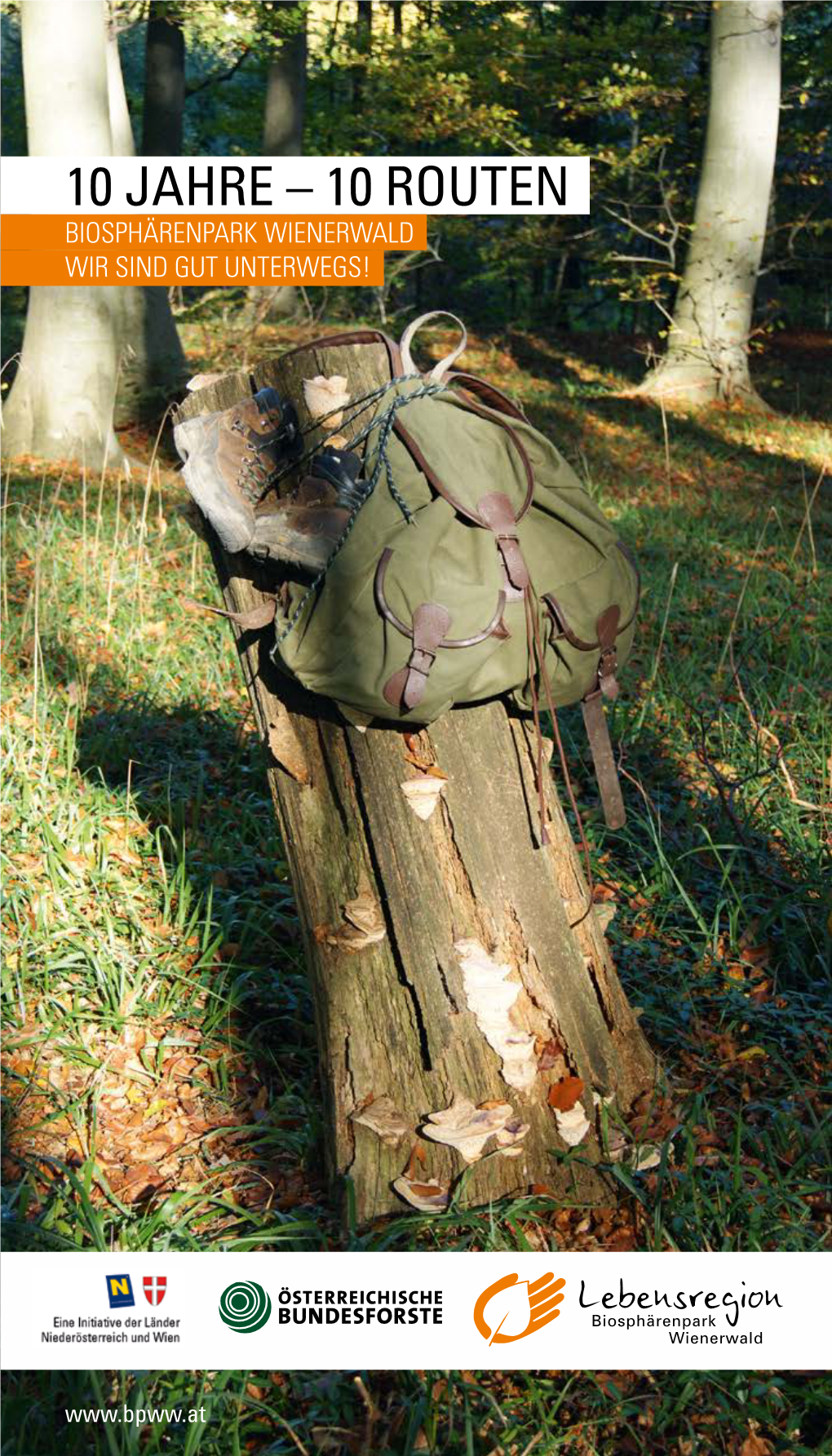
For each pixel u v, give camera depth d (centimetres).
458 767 272
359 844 275
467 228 1781
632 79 1681
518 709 287
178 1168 296
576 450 1248
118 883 391
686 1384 243
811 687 623
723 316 1611
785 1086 327
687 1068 332
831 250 2020
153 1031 338
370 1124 266
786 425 1549
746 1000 360
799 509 1102
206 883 399
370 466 262
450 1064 267
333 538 257
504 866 273
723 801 436
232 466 264
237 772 492
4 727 475
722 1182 286
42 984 346
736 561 884
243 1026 345
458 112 1622
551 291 2361
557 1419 241
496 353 1875
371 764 271
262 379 283
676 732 550
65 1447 225
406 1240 269
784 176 1844
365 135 1939
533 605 261
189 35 1698
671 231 1686
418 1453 227
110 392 1102
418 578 249
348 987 275
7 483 962
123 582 695
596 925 302
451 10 1736
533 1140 272
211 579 731
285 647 263
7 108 2439
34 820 413
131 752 491
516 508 262
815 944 387
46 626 616
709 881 432
